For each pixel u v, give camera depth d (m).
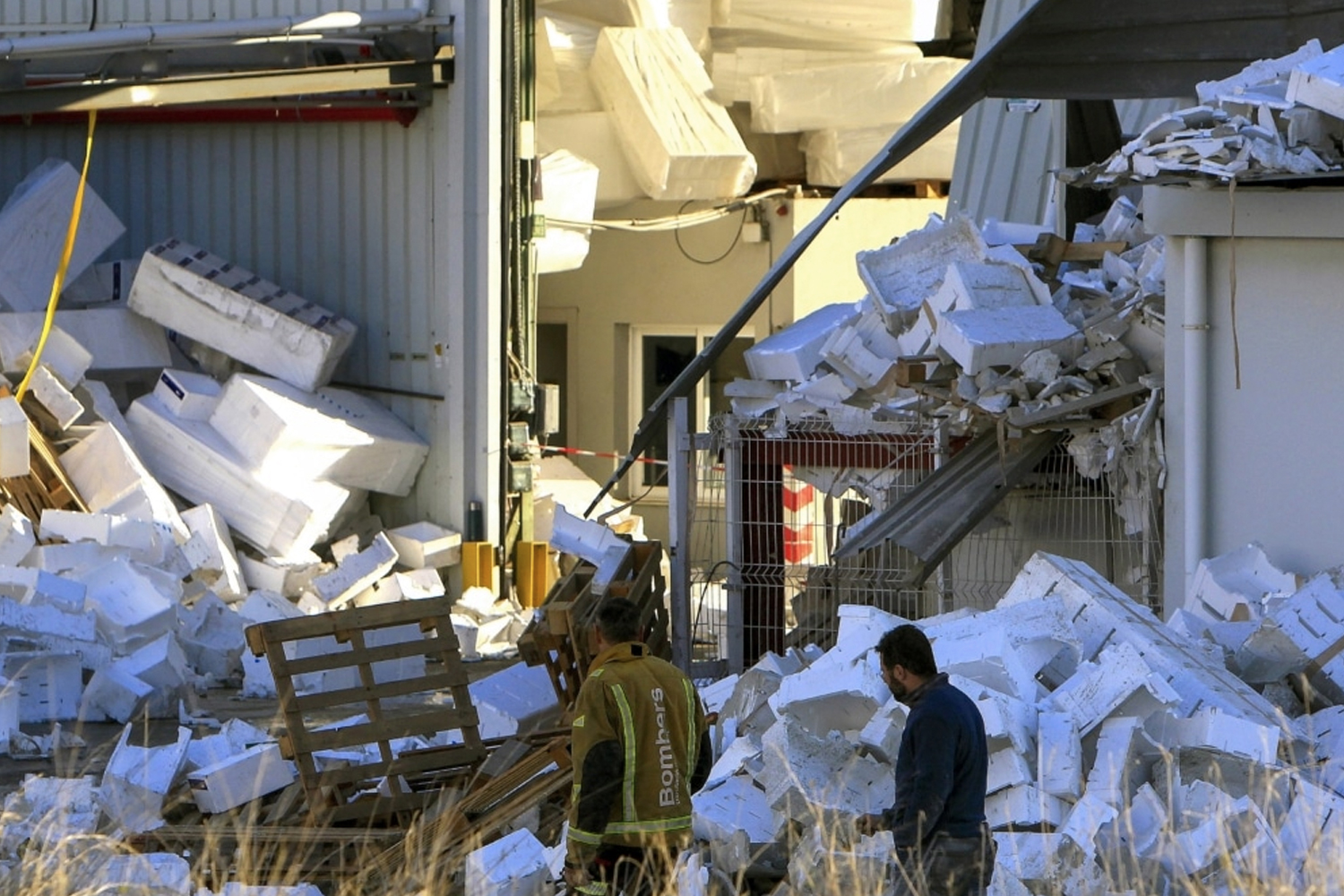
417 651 31.50
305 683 44.81
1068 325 37.75
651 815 21.95
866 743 25.17
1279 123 31.20
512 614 57.12
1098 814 22.80
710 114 68.19
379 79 57.94
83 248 60.03
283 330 57.97
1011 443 38.22
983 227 47.28
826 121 71.25
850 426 41.00
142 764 30.12
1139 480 36.50
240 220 62.94
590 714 21.89
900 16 71.50
